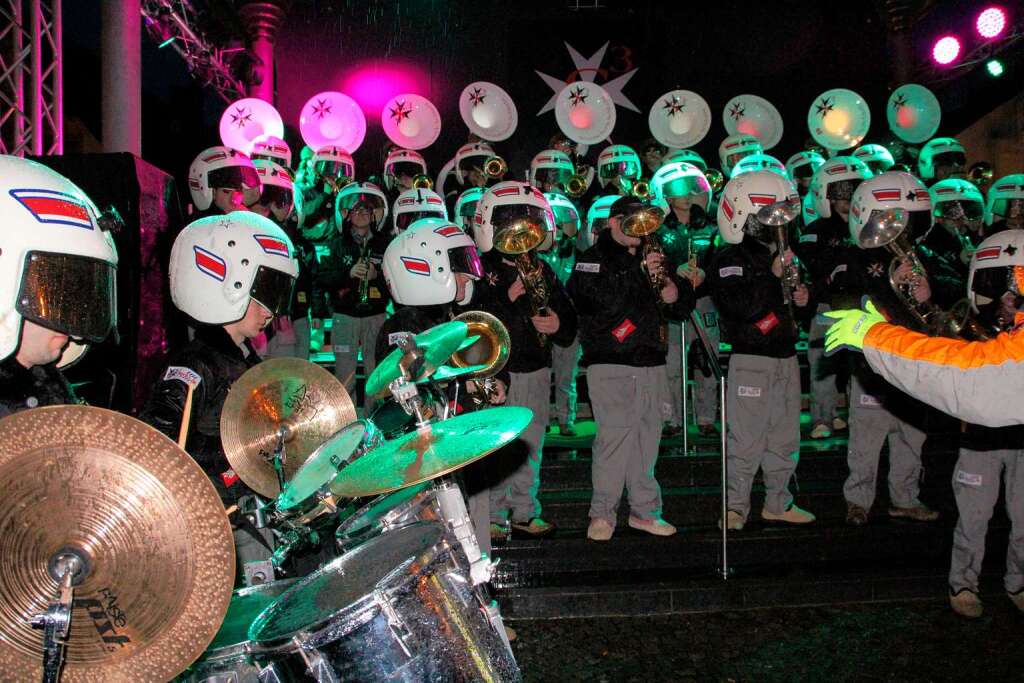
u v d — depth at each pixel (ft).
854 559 19.25
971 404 8.34
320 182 29.50
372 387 10.39
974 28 39.99
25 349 7.84
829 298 23.82
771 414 19.30
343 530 10.86
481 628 8.85
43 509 6.20
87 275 7.68
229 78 38.06
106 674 6.40
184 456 6.35
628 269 18.43
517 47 45.29
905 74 42.29
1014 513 16.46
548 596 17.15
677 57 45.83
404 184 30.35
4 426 6.09
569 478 21.62
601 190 36.27
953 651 15.39
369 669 7.94
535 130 45.52
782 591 17.53
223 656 8.06
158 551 6.34
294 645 7.80
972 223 26.53
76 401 8.25
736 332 19.27
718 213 19.94
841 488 21.33
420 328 14.12
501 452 18.74
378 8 44.88
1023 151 42.11
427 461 8.23
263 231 10.91
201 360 10.63
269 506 10.23
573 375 25.18
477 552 9.59
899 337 8.64
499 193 18.70
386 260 14.57
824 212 25.00
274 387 10.40
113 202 15.28
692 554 18.74
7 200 7.26
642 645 15.90
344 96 36.70
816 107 38.40
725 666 14.98
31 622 6.17
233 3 38.14
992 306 15.51
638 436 18.83
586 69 45.50
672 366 26.14
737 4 45.70
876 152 33.58
